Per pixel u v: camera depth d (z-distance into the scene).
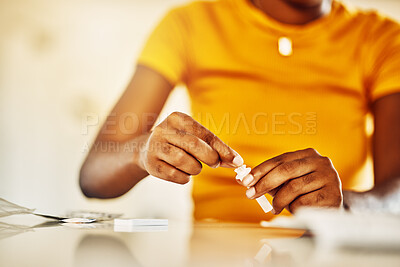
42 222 0.62
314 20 1.44
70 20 1.96
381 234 0.30
